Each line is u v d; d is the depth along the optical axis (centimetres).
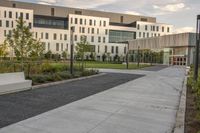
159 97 1182
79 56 4956
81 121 730
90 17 9912
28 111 838
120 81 1900
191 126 682
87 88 1445
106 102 1020
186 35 5397
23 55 1997
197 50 1523
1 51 2664
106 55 9900
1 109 855
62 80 1775
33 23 9306
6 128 652
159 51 7025
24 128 655
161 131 658
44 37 9094
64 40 9438
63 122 716
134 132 643
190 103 1004
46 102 994
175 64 6419
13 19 8550
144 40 7088
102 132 635
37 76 1641
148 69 4119
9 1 9306
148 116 808
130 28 10575
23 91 1258
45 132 627
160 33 10962
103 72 2922
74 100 1050
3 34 8431
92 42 9956
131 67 4662
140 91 1369
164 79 2177
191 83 1430
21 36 1959
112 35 10369
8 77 1230
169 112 873
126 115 812
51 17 9756
